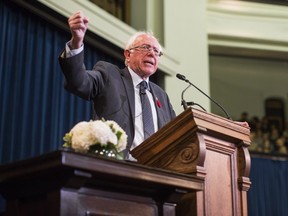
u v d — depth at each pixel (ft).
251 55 30.35
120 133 7.06
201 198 7.29
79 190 5.84
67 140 7.03
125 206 6.29
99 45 20.47
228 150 8.09
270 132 32.86
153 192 6.60
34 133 17.66
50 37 19.02
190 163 7.34
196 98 23.36
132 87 9.49
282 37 28.89
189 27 24.36
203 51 24.43
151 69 9.78
